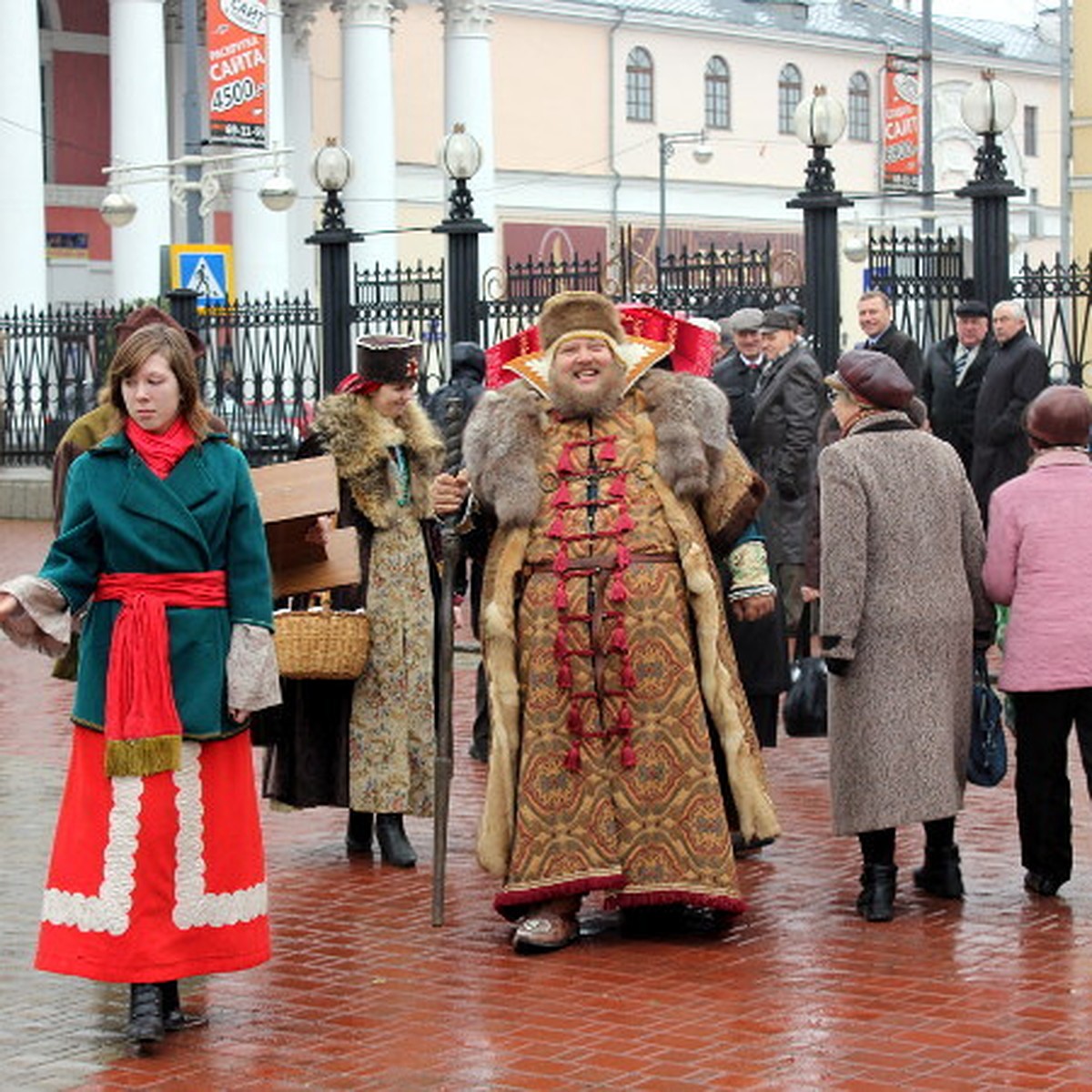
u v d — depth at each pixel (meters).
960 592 9.07
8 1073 7.14
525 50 60.81
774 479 14.17
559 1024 7.57
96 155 50.91
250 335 25.61
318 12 54.66
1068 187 36.03
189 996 8.03
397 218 57.16
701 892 8.56
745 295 19.41
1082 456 9.26
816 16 69.69
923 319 18.77
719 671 8.70
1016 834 10.59
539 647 8.68
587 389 8.75
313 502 8.41
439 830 9.07
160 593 7.38
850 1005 7.73
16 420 31.78
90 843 7.37
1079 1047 7.20
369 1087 6.95
